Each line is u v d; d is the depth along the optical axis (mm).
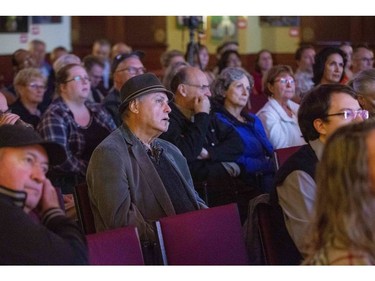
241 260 2717
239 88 4547
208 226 2680
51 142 2135
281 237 2785
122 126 3240
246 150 4480
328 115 2797
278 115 4828
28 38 13008
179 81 4137
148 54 13820
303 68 7066
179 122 4109
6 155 2111
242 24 13602
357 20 12617
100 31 13633
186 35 13805
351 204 1884
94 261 2369
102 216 3057
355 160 1896
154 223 2643
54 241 2111
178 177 3287
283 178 2768
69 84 4695
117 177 3061
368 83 3691
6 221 2098
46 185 2217
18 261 2094
